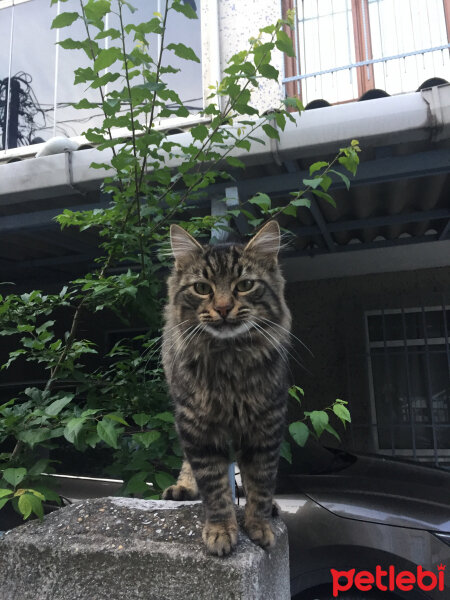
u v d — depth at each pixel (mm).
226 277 655
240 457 627
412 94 1006
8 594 549
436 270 2000
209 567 487
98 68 694
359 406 1959
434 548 842
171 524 572
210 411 591
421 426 1907
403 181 1281
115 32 694
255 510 585
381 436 1935
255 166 1154
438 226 1702
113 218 837
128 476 760
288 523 912
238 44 1732
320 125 1025
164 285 928
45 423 676
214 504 562
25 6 2098
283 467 1010
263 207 822
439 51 1745
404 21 1797
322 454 1110
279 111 792
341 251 1821
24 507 521
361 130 1011
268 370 606
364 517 889
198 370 600
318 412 641
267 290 673
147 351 901
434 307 1969
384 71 1784
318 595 886
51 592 532
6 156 1955
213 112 774
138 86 710
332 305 2094
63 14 680
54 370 826
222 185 1130
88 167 1130
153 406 811
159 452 730
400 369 1970
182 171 826
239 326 604
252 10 1736
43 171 1153
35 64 2053
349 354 2006
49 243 1594
